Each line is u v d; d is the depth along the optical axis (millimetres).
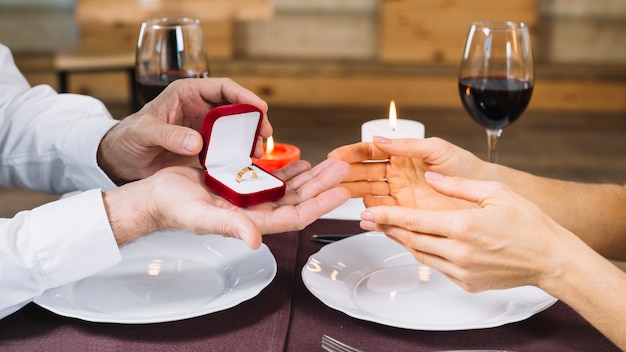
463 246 923
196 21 1337
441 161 1080
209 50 4156
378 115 4141
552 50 4219
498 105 1245
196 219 925
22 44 4172
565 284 936
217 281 1003
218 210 918
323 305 968
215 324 929
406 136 1157
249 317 941
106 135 1196
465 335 916
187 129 1046
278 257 1063
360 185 1086
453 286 997
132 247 1077
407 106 4211
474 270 935
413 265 1040
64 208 970
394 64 4168
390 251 1066
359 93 4199
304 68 4141
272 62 4160
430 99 4199
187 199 941
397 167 1084
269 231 960
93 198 976
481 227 915
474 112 1277
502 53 1236
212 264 1041
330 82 4180
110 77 4180
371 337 912
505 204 937
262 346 894
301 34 4234
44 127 1256
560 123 3986
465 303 962
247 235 892
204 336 910
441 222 923
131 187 993
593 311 932
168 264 1040
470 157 1107
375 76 4164
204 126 1030
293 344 900
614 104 4145
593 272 927
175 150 1045
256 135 1075
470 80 1263
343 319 942
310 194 1013
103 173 1209
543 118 4059
